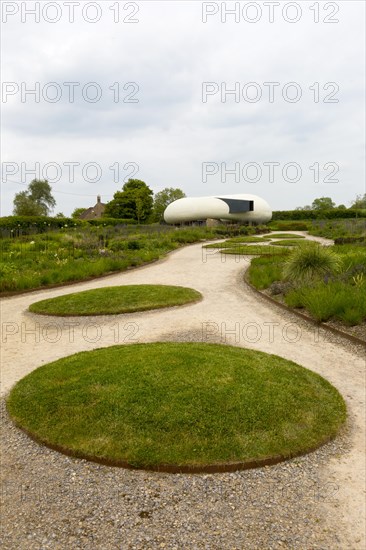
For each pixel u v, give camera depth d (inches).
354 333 244.2
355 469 119.7
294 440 130.6
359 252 502.3
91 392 158.6
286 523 98.3
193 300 344.5
